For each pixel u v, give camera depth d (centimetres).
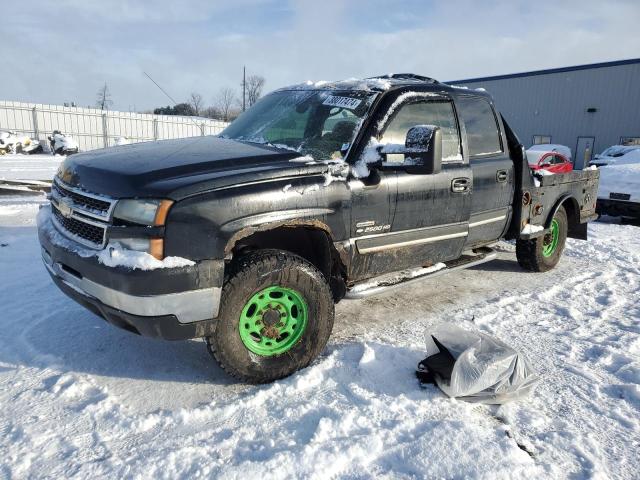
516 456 242
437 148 329
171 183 273
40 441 246
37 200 939
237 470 225
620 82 2722
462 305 462
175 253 266
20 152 2380
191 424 265
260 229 292
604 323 427
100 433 254
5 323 374
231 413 275
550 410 290
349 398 291
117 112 3105
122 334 366
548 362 348
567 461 245
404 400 287
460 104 434
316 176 318
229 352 290
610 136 2791
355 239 344
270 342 309
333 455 237
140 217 267
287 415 274
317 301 314
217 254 276
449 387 292
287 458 233
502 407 288
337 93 396
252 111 448
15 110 2794
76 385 294
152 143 390
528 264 565
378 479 227
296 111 400
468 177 418
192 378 314
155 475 224
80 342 351
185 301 271
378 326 405
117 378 310
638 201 959
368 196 343
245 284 287
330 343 367
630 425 278
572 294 503
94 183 295
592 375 330
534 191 509
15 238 620
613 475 238
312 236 338
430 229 394
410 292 494
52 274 320
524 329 408
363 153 349
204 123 3406
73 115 2972
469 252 482
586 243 742
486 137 460
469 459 238
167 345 355
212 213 274
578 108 2895
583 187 607
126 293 263
